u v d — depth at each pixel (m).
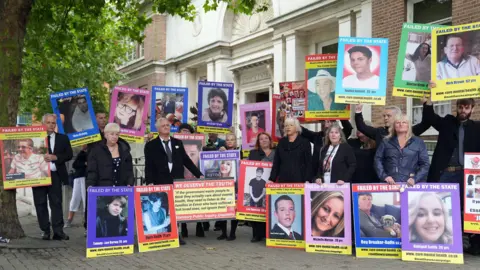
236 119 20.72
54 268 6.55
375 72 7.45
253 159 8.78
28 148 8.05
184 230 8.95
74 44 14.40
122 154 7.95
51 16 11.33
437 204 6.83
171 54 25.41
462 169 7.04
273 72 18.23
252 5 12.80
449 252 6.69
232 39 21.34
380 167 7.16
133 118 9.74
